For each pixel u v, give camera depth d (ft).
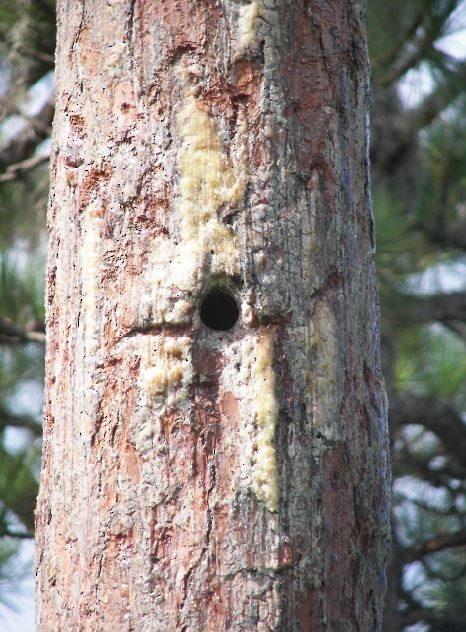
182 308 25.45
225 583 25.35
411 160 39.78
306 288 25.55
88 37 25.79
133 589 25.39
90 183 25.68
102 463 25.49
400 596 37.93
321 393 25.52
